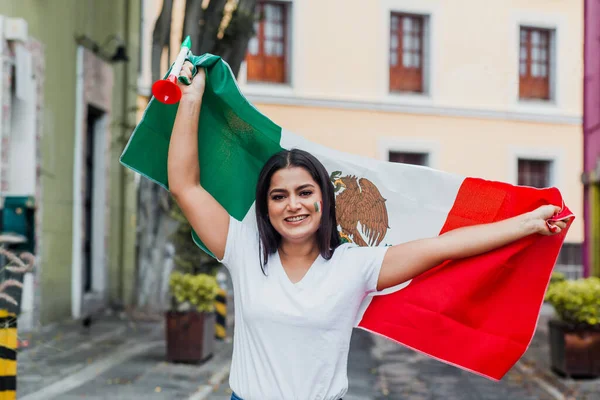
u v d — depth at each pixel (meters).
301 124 17.11
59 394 5.43
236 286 2.30
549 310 13.22
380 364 7.56
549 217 2.38
